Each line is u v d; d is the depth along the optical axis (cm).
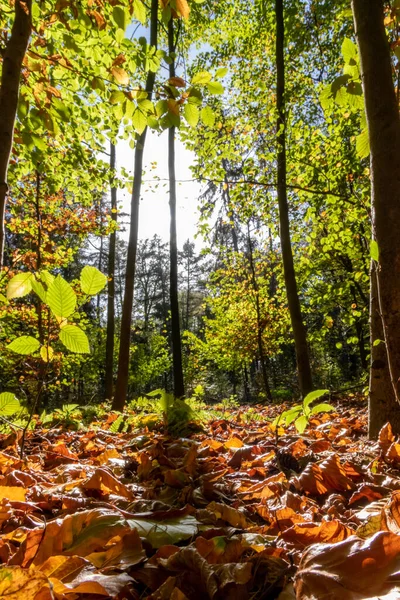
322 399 896
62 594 80
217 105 1042
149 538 115
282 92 897
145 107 234
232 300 1592
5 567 73
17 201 896
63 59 256
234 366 1808
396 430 263
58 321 175
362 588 75
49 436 377
